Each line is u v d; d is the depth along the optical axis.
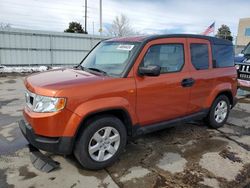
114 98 3.29
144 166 3.55
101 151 3.38
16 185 3.04
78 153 3.25
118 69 3.58
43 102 3.02
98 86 3.19
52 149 3.05
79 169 3.42
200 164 3.65
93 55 4.35
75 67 4.32
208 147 4.25
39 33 17.88
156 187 3.06
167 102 3.95
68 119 3.02
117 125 3.44
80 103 3.05
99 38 20.81
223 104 5.20
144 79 3.60
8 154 3.84
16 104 7.04
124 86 3.39
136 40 3.82
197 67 4.43
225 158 3.86
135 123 3.62
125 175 3.31
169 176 3.31
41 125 3.02
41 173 3.31
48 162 3.50
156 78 3.74
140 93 3.55
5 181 3.12
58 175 3.27
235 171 3.48
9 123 5.31
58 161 3.60
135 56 3.56
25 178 3.19
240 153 4.05
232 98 5.33
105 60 3.95
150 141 4.43
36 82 3.31
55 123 2.98
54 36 18.61
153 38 3.81
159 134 4.75
